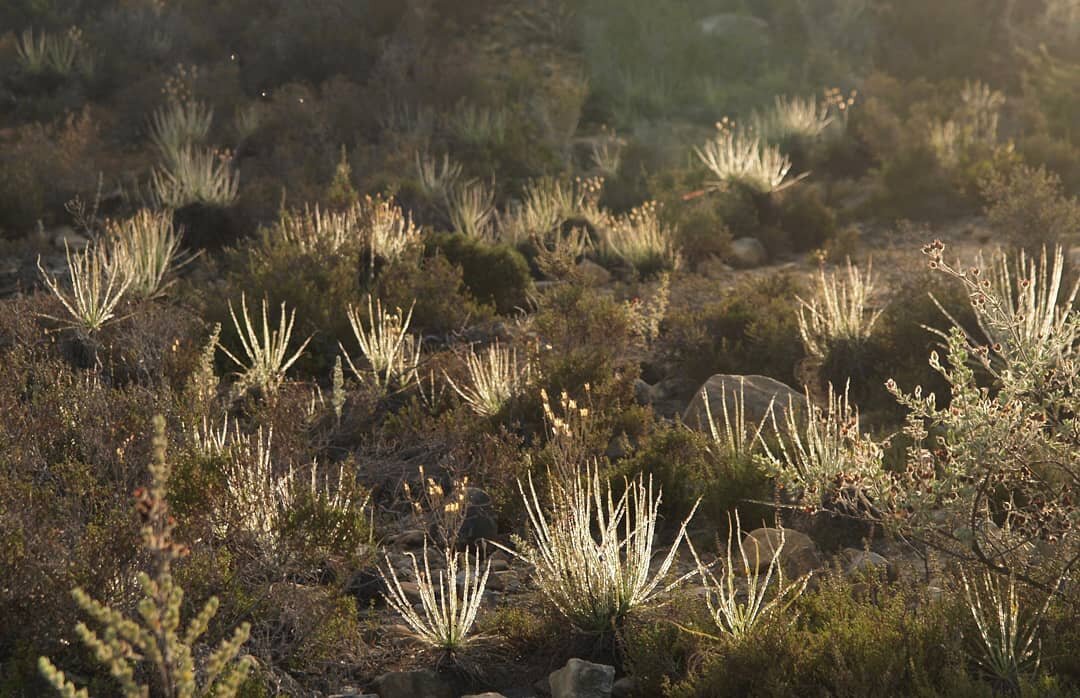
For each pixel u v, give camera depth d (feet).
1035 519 11.62
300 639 11.76
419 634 12.50
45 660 6.34
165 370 20.85
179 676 7.01
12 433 15.35
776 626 11.08
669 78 65.62
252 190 39.93
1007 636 10.53
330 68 61.31
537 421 20.07
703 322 25.52
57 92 58.70
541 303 26.37
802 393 22.43
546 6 73.00
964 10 71.26
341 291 26.50
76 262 24.56
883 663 10.32
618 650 12.27
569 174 46.47
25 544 11.35
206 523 12.37
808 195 41.88
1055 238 30.45
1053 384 11.62
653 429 19.62
